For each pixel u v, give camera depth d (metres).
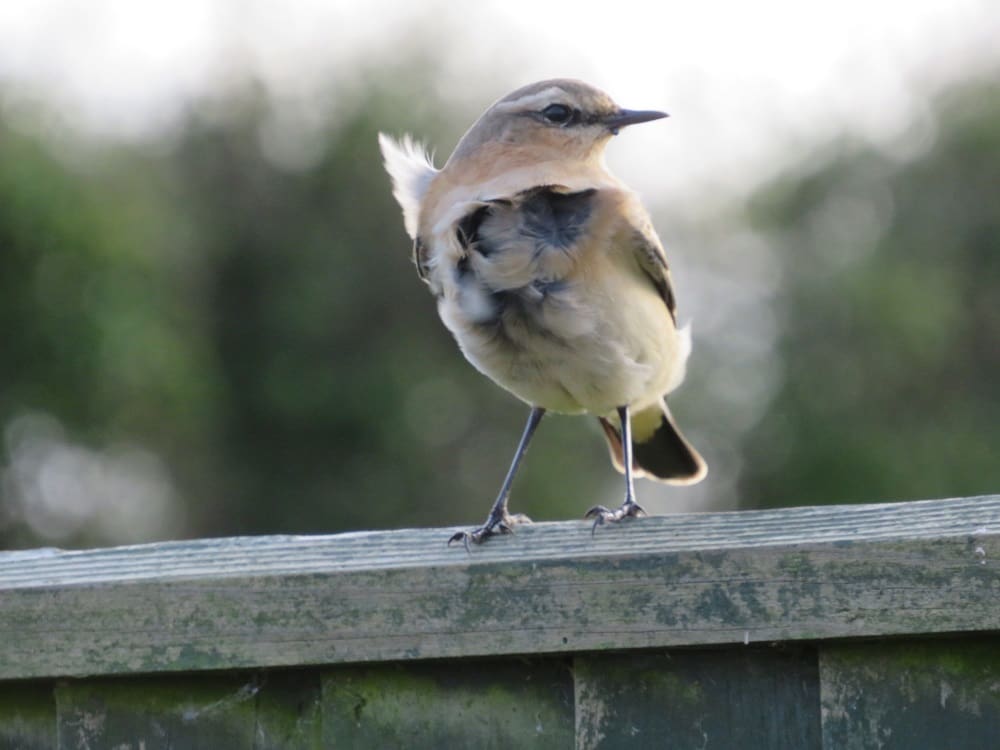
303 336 27.39
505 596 3.96
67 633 4.14
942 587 3.71
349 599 4.04
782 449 25.36
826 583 3.79
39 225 22.64
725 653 3.90
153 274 24.67
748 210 27.48
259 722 4.13
